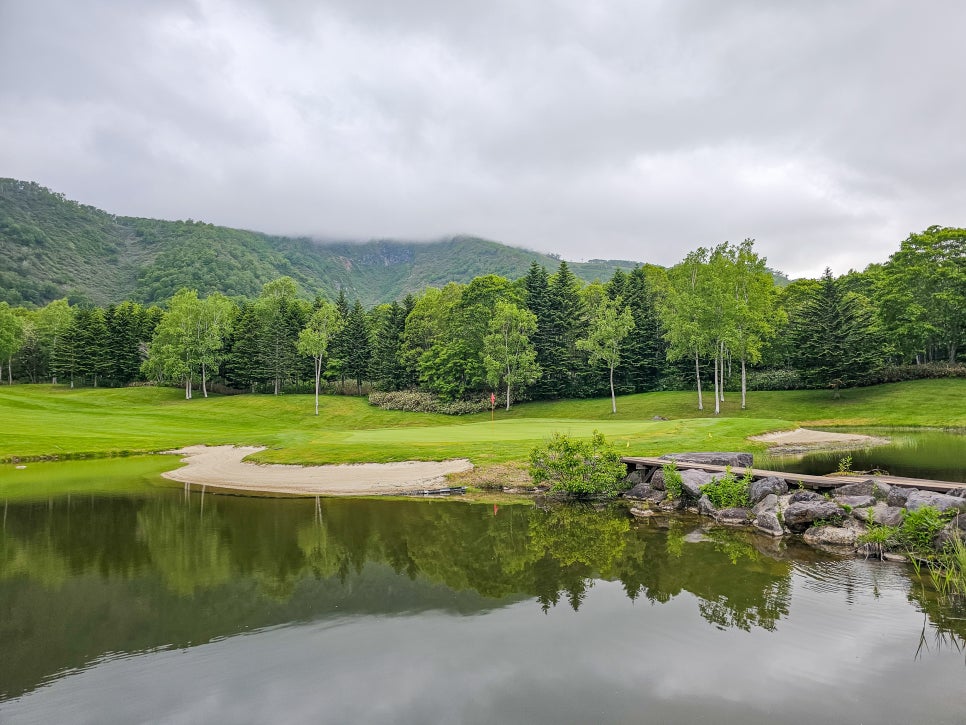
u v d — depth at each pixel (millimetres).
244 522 15938
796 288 69438
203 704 6051
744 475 17484
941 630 7859
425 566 11438
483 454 25766
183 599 9531
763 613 8602
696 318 51750
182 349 72562
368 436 36469
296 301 96562
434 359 67562
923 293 57125
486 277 68625
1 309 88688
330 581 10461
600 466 20016
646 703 5949
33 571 11250
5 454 30609
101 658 7273
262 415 63656
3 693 6355
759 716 5672
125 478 24625
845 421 46281
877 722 5543
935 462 24469
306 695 6215
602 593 9656
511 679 6535
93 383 89562
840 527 13461
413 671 6773
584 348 60000
